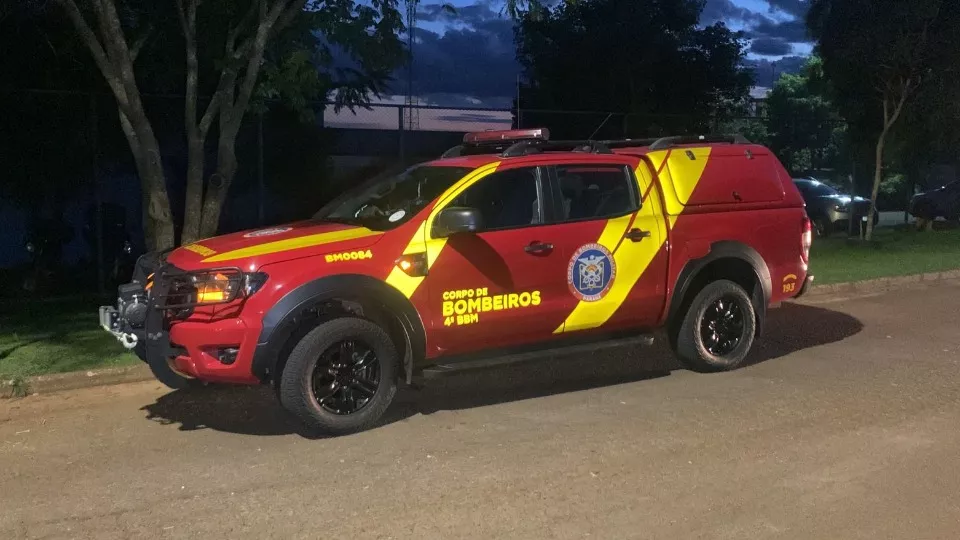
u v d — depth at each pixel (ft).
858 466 17.65
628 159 23.63
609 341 23.35
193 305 18.83
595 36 71.26
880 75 54.60
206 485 17.12
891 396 22.57
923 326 31.71
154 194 29.99
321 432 19.80
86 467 18.25
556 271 21.97
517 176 22.13
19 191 38.60
